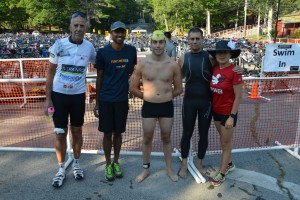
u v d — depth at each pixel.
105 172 3.84
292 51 6.70
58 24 54.97
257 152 4.50
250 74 10.81
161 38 3.28
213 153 4.27
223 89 3.33
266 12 34.69
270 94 8.38
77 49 3.29
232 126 3.37
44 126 5.80
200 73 3.43
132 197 3.33
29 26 61.06
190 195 3.38
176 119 5.79
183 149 3.71
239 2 52.16
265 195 3.39
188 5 49.75
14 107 7.09
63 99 3.36
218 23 57.66
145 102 3.48
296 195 3.39
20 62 7.41
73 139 3.63
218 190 3.48
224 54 3.24
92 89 6.95
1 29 57.03
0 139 5.11
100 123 3.50
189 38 3.43
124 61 3.37
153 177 3.75
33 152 4.45
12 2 52.28
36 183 3.60
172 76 3.46
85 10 55.31
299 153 4.51
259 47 13.52
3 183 3.60
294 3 41.53
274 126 5.77
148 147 3.62
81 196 3.34
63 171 3.65
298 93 8.43
